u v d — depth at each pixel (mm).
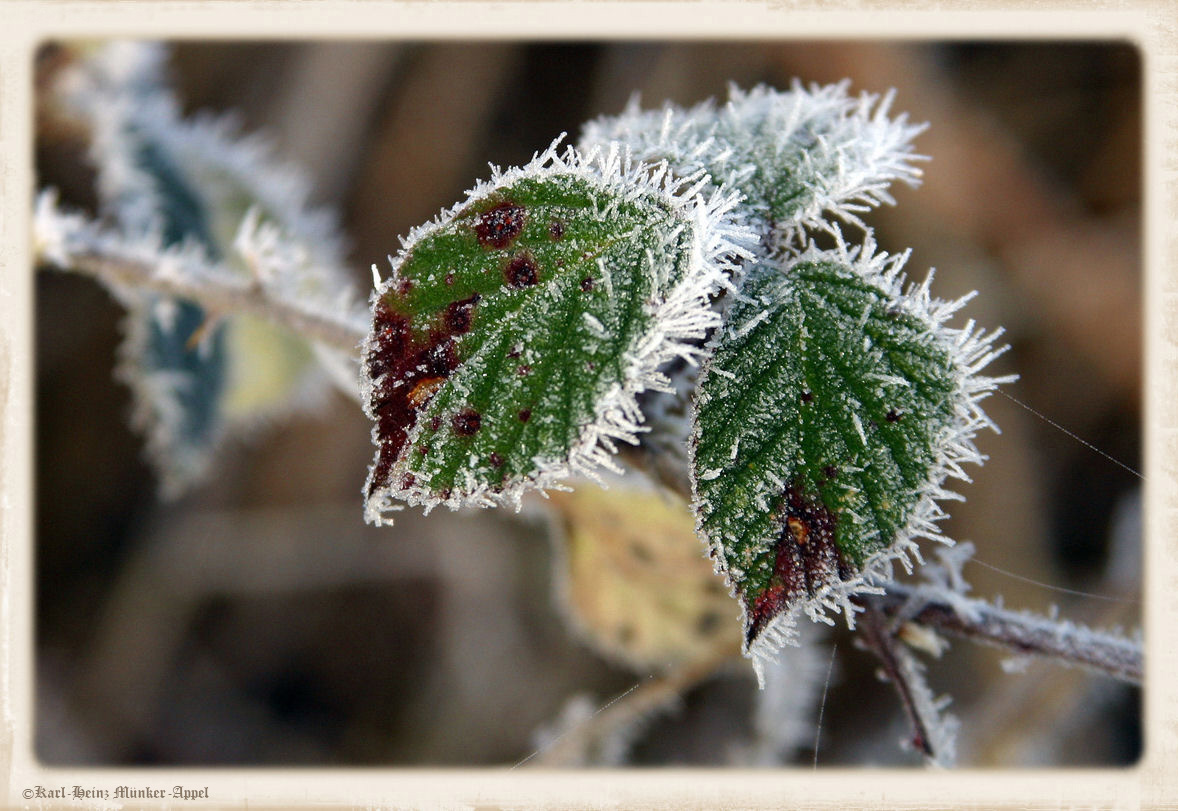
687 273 331
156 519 659
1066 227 613
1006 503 583
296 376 522
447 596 646
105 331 659
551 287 334
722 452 337
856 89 620
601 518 393
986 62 641
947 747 363
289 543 654
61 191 612
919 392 336
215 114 662
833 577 335
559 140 338
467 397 333
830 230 343
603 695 612
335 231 659
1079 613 544
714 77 637
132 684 635
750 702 580
